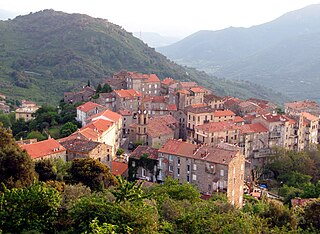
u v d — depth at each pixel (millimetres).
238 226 60188
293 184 177625
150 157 151500
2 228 59938
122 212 55844
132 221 55188
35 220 61344
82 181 112812
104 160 149125
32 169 97750
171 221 70438
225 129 192750
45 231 61875
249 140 198250
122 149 194750
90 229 52750
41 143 139375
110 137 180500
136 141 193625
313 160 196250
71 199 73000
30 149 133500
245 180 181000
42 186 68938
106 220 55406
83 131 161750
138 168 153000
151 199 78188
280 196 161125
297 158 192125
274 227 68625
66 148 144500
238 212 79688
